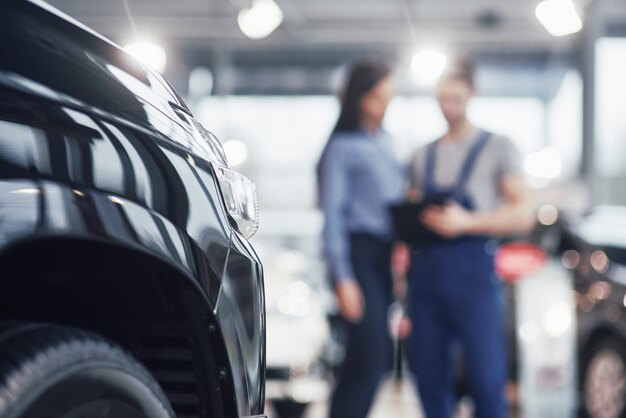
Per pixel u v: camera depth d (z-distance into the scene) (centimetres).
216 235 197
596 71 2025
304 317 738
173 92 206
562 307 715
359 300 469
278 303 736
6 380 142
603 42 2089
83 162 162
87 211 160
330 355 770
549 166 2167
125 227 168
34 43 161
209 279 191
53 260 180
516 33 2216
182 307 192
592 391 688
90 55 175
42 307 194
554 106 2406
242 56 2459
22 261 180
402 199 480
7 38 156
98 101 171
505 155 442
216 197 201
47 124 158
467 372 439
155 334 198
